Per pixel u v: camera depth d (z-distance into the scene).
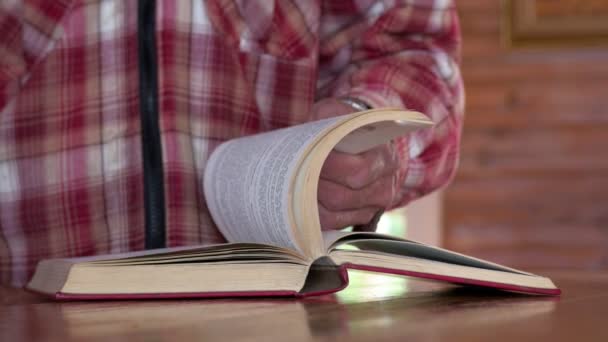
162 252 0.67
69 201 1.05
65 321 0.51
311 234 0.65
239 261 0.66
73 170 1.05
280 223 0.68
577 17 3.29
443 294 0.69
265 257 0.68
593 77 3.36
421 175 1.07
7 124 1.04
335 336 0.43
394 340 0.42
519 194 3.43
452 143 1.11
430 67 1.12
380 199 0.90
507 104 3.44
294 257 0.66
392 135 0.76
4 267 1.06
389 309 0.57
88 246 1.06
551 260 3.42
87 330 0.47
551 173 3.41
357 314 0.53
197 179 1.07
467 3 3.44
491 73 3.44
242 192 0.78
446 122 1.10
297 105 1.13
